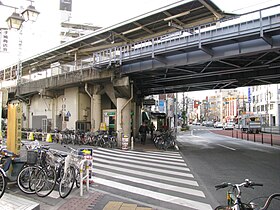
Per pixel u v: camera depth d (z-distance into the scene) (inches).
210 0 674.2
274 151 700.7
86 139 803.4
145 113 1435.8
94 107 943.7
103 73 810.2
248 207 148.9
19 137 307.7
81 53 1090.1
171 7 714.2
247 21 481.7
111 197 253.9
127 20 810.2
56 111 1140.5
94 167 419.5
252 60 609.0
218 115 4965.6
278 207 225.6
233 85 960.3
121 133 800.3
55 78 1016.2
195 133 1807.3
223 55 552.4
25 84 1176.8
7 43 749.3
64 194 247.1
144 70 703.7
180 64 623.8
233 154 631.8
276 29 453.1
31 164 264.8
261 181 334.0
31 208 196.2
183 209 224.7
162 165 454.6
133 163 469.7
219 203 241.8
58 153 281.6
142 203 238.2
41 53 1105.4
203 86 1011.9
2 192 223.6
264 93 2674.7
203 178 350.0
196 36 545.0
